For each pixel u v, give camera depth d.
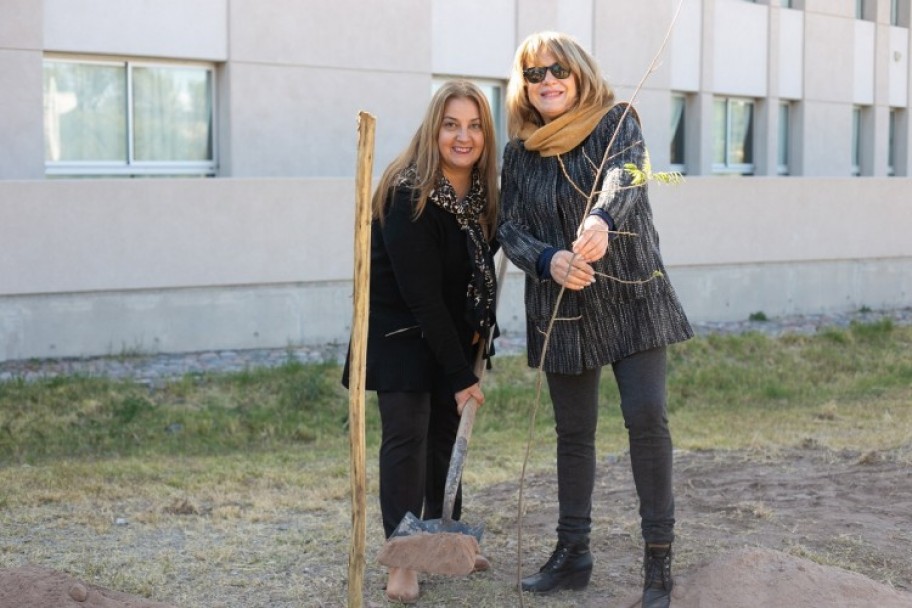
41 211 8.92
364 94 11.66
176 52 10.48
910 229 14.70
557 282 3.28
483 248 3.78
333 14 11.36
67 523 4.83
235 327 9.89
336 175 11.53
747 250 13.39
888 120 19.38
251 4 10.84
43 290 8.97
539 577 3.87
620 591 3.88
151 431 7.41
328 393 8.39
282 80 11.10
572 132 3.49
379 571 4.12
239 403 8.14
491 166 3.81
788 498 5.26
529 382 9.32
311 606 3.75
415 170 3.68
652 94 14.63
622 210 3.23
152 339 9.48
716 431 7.61
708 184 13.05
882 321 12.63
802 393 9.54
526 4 13.05
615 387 9.29
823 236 13.96
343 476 6.04
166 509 5.12
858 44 18.48
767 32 16.67
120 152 10.52
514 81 3.67
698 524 4.75
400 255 3.66
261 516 4.97
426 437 3.89
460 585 3.93
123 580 3.96
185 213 9.55
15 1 9.45
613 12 14.00
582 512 3.85
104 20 10.03
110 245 9.22
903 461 6.04
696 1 15.39
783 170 17.69
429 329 3.66
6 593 3.40
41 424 7.36
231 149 10.86
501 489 5.60
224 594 3.87
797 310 13.91
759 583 3.59
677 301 3.58
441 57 12.40
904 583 3.99
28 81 9.58
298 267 10.14
